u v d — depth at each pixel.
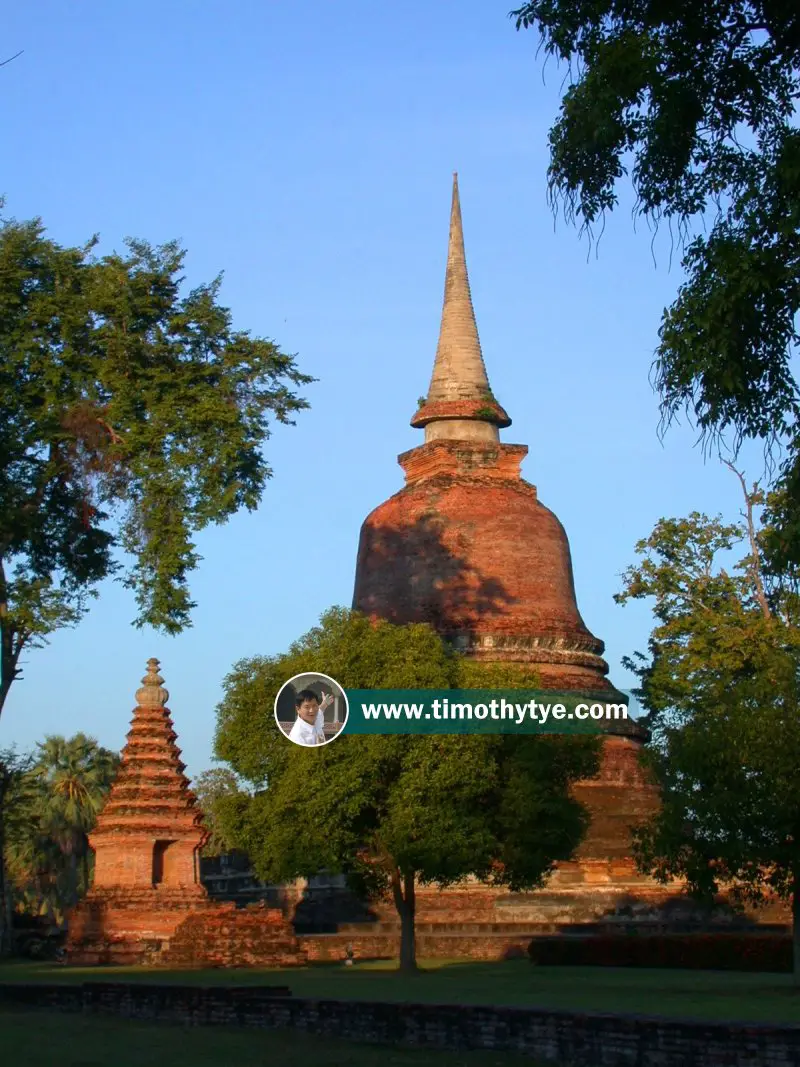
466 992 30.09
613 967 43.19
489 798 41.59
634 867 52.75
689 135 20.69
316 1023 22.80
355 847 40.59
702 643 59.06
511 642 57.59
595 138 20.16
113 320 34.12
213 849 88.06
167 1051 20.62
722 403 20.11
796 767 32.41
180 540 33.06
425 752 39.31
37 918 64.94
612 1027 18.19
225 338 35.03
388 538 61.06
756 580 61.06
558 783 42.34
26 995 29.02
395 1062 19.22
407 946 40.31
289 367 35.22
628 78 19.95
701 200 20.95
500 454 63.16
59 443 34.03
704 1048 17.03
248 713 41.25
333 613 42.19
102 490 34.78
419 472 64.19
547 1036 19.22
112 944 48.59
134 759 53.62
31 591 34.94
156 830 51.81
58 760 86.75
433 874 39.84
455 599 58.62
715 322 19.61
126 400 33.31
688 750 33.31
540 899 51.56
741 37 20.98
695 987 31.86
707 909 51.59
